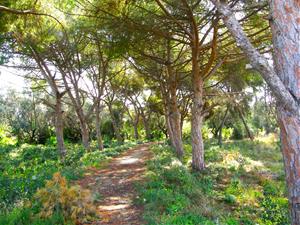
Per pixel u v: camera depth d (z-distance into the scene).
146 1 9.30
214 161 16.06
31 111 36.12
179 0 9.22
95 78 21.47
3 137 30.56
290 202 3.81
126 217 6.67
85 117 20.88
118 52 10.25
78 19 9.80
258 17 9.20
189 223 5.95
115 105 38.03
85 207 6.46
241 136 38.69
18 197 7.00
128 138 47.00
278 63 3.96
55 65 17.34
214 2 4.29
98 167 13.70
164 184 9.15
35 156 18.95
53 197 6.18
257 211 8.62
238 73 15.04
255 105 32.28
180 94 22.55
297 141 3.71
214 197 9.44
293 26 3.86
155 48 13.29
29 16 8.61
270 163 17.95
